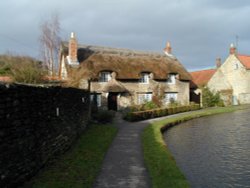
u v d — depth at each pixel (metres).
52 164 9.84
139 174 9.31
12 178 7.10
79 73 28.89
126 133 18.47
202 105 46.38
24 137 7.82
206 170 11.87
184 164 12.81
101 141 14.81
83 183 8.08
